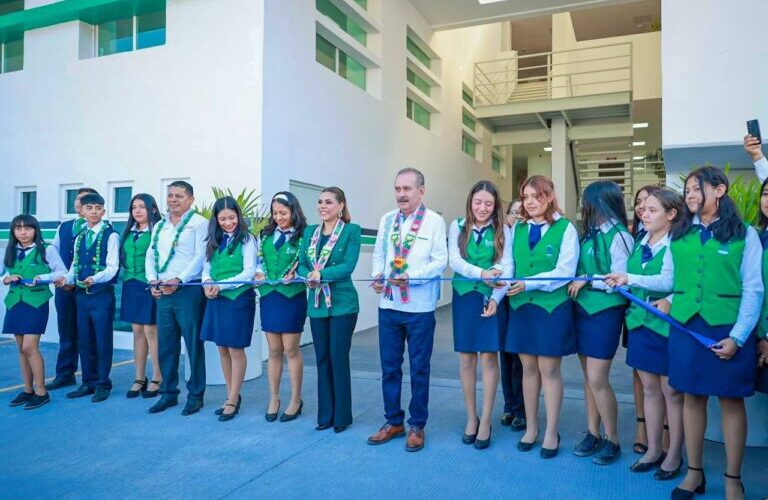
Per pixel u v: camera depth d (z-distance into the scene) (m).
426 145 11.27
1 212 8.15
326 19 7.93
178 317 4.56
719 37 6.18
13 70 8.38
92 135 7.58
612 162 15.08
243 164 6.71
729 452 2.82
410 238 3.74
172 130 7.11
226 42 6.84
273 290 4.27
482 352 3.72
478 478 3.23
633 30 17.56
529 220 3.61
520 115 12.56
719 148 6.31
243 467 3.41
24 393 4.74
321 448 3.72
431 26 11.41
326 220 4.08
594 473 3.29
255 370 5.69
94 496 3.04
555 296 3.47
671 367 2.87
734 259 2.70
